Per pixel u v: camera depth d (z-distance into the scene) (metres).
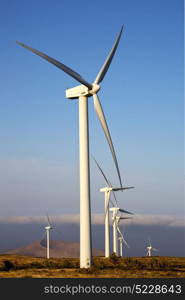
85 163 59.09
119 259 75.25
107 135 62.56
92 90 59.75
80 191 58.91
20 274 55.62
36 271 59.62
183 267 74.56
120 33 61.53
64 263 74.31
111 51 61.12
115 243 110.06
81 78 58.75
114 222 110.12
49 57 56.69
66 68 57.66
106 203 97.06
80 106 60.19
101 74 61.09
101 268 62.31
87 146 59.53
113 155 62.84
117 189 96.06
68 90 61.25
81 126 59.78
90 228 58.56
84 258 58.06
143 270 62.00
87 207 58.53
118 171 62.50
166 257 115.88
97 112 61.25
